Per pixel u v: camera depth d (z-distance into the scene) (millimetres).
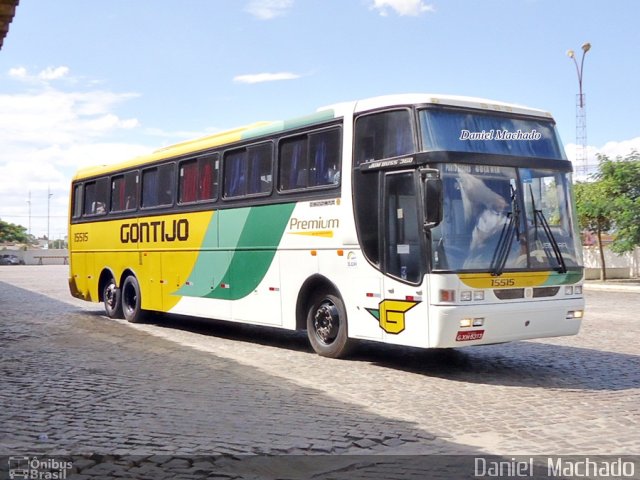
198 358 12250
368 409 8484
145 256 17297
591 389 9797
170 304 16266
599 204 33125
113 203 18953
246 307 13797
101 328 16844
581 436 7375
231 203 14266
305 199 12375
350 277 11445
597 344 14250
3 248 105000
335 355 12102
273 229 13117
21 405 8477
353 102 11641
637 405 8812
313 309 12445
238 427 7555
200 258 15172
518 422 7941
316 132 12266
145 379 10211
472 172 10469
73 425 7562
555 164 11227
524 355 12852
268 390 9516
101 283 19594
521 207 10742
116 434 7207
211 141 15094
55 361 11781
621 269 39344
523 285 10531
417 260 10289
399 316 10547
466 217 10281
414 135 10438
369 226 11133
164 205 16562
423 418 8078
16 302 25062
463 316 9969
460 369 11359
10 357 12180
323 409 8445
